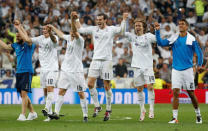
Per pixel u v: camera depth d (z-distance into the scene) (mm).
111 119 25297
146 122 22984
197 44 22594
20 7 56531
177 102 22719
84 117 23094
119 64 44688
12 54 47844
